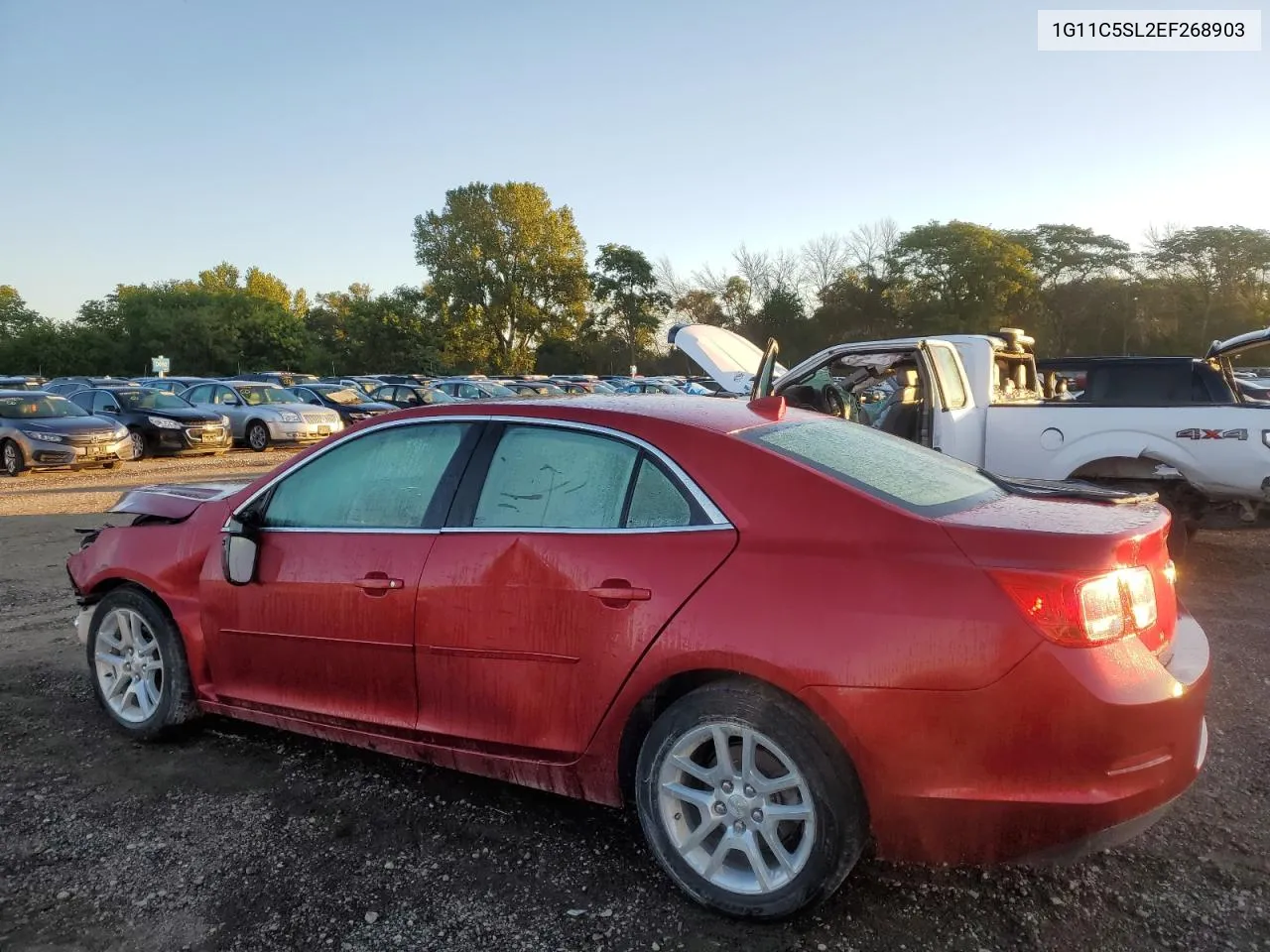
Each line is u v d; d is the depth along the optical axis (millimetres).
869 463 3123
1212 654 5293
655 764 2826
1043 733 2428
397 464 3510
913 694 2480
